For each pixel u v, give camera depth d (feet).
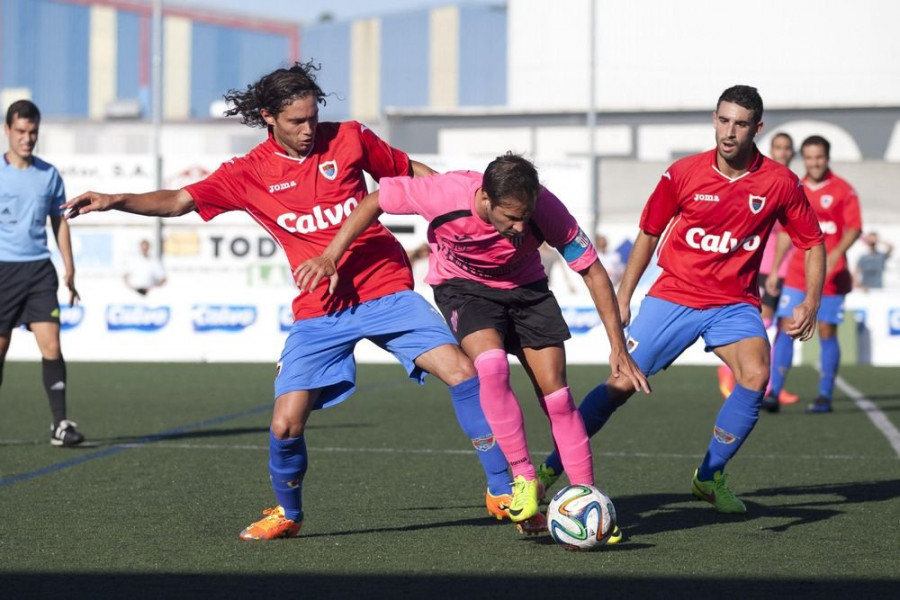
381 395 137.39
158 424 108.58
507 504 58.39
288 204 57.31
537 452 92.02
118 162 238.68
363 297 57.41
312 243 57.72
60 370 92.07
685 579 49.90
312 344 56.70
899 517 63.98
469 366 56.85
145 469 81.30
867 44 451.12
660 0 464.24
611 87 469.16
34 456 87.45
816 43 453.58
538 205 55.67
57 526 61.41
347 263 57.47
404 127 380.37
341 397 57.47
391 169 59.57
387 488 74.08
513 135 377.91
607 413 65.67
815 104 366.63
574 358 189.78
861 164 304.09
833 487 74.33
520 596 47.14
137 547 56.39
